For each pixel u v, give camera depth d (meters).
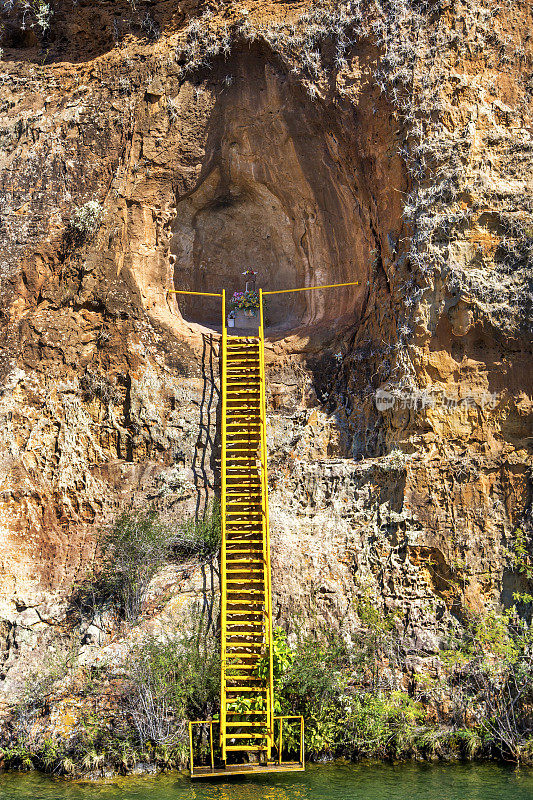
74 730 12.34
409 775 11.65
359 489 14.33
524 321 13.59
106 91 16.97
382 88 14.70
